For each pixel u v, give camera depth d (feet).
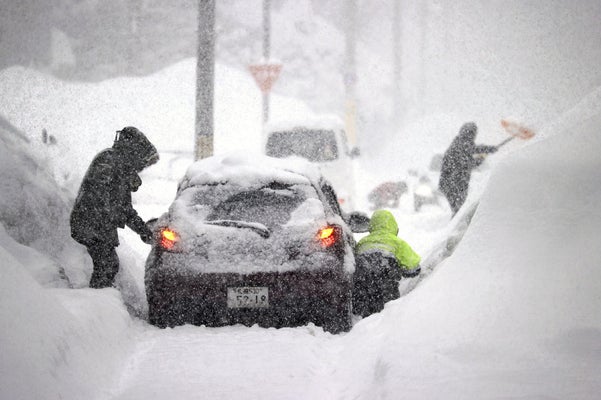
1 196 81.92
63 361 45.80
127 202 78.84
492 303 45.93
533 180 52.31
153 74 391.04
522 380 38.42
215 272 69.51
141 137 78.54
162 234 71.87
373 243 82.99
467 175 135.85
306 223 71.36
